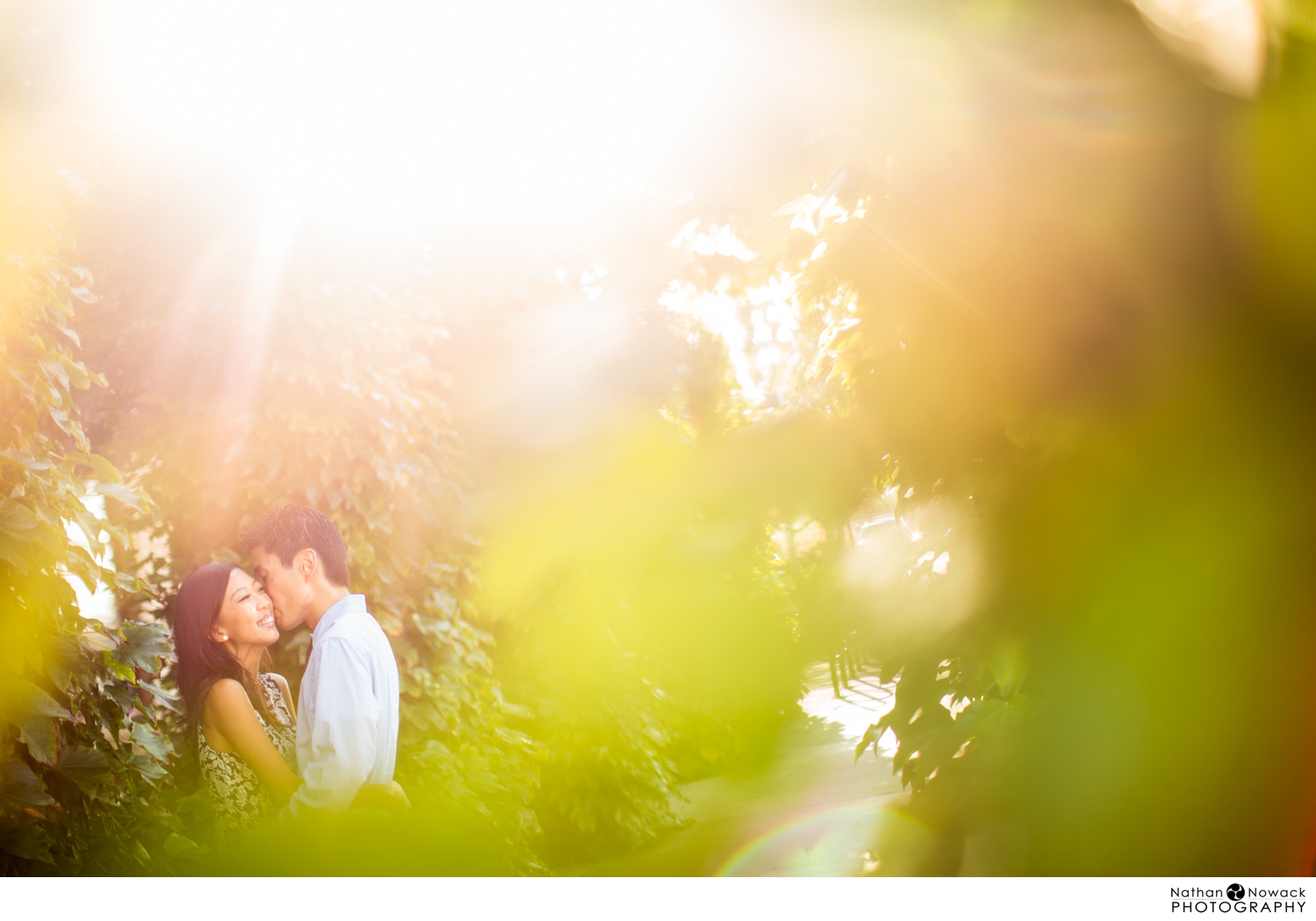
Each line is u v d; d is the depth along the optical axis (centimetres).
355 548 383
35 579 184
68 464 208
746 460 249
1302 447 167
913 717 219
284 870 231
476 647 450
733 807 665
